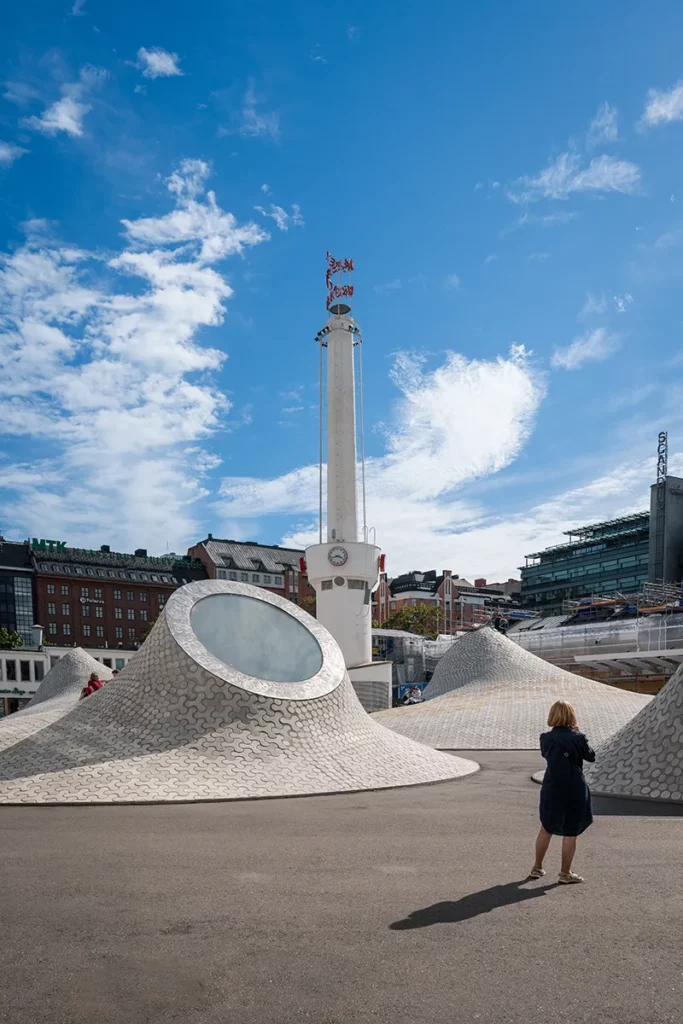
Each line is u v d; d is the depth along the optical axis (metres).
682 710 16.27
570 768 8.57
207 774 16.09
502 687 38.81
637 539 130.62
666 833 11.55
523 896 7.89
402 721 34.66
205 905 7.66
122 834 11.54
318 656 20.73
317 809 13.99
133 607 134.38
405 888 8.23
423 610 109.44
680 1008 5.26
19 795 14.97
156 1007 5.35
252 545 151.75
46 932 6.87
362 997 5.47
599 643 70.00
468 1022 5.09
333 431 56.91
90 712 18.78
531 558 151.25
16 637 98.00
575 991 5.54
